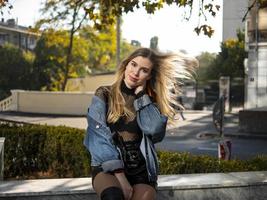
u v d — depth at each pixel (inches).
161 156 267.7
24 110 1430.9
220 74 1973.4
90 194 181.3
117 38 1433.3
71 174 349.7
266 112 870.4
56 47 1855.3
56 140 357.4
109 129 147.3
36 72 1937.7
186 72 159.8
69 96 1353.3
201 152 674.8
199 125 1066.7
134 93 153.5
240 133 877.2
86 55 1852.9
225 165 247.4
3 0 407.5
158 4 374.6
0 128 377.7
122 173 144.9
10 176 364.8
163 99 157.4
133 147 150.0
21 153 366.6
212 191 191.0
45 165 366.9
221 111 437.7
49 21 1318.9
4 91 1930.4
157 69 156.3
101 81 1950.1
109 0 380.2
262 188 196.5
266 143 789.9
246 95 1153.4
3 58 1955.0
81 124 1087.0
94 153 146.0
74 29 1354.6
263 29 1114.7
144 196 145.1
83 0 539.5
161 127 150.7
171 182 191.9
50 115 1334.9
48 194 179.0
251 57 1139.9
